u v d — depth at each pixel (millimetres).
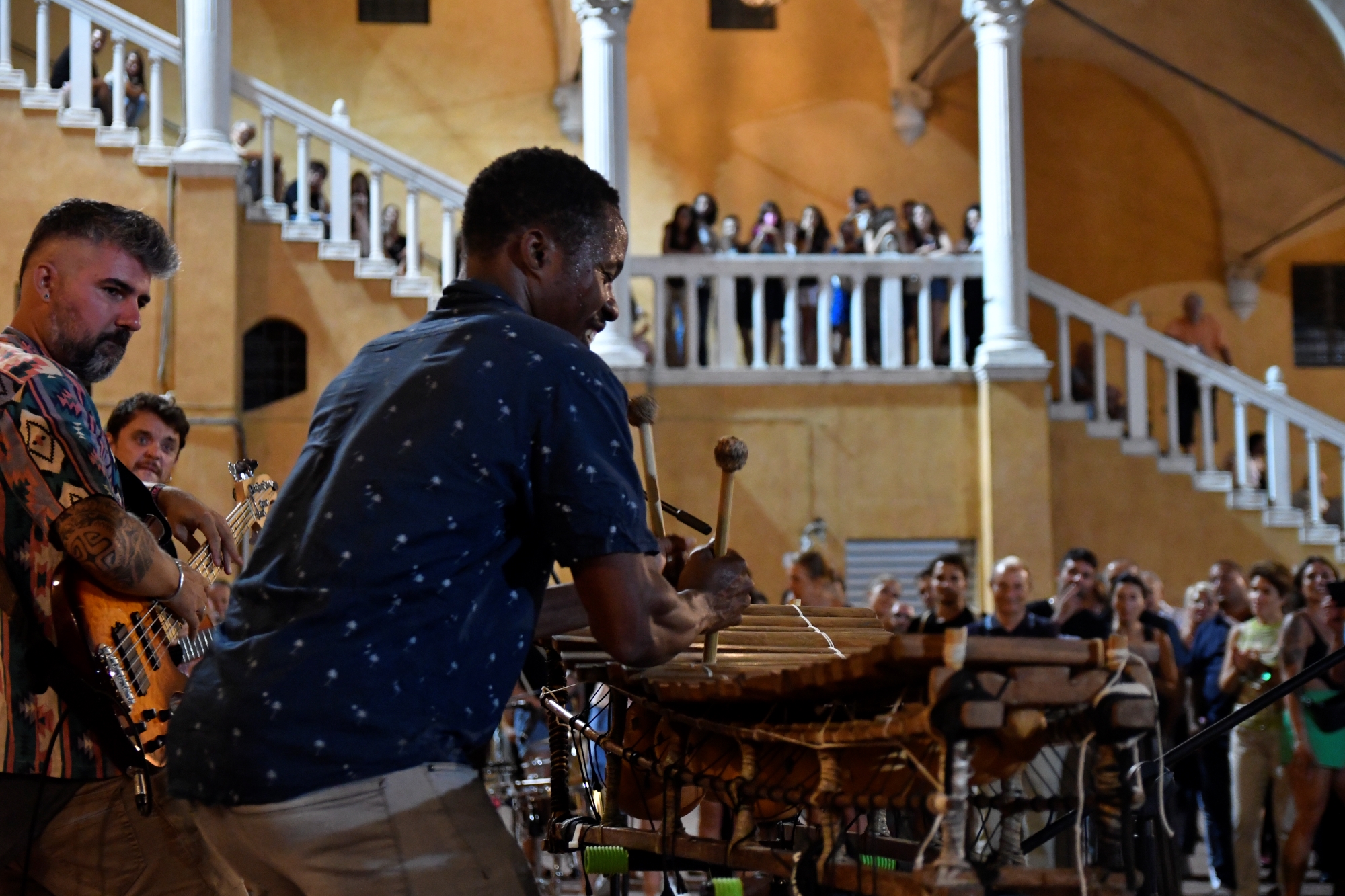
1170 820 3467
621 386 2262
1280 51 15984
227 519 3590
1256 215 17391
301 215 11234
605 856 2717
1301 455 16750
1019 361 11547
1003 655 1843
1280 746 7109
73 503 2752
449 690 2088
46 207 10656
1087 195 17531
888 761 2068
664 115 16469
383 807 2031
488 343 2170
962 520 11742
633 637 2145
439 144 15992
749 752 2396
